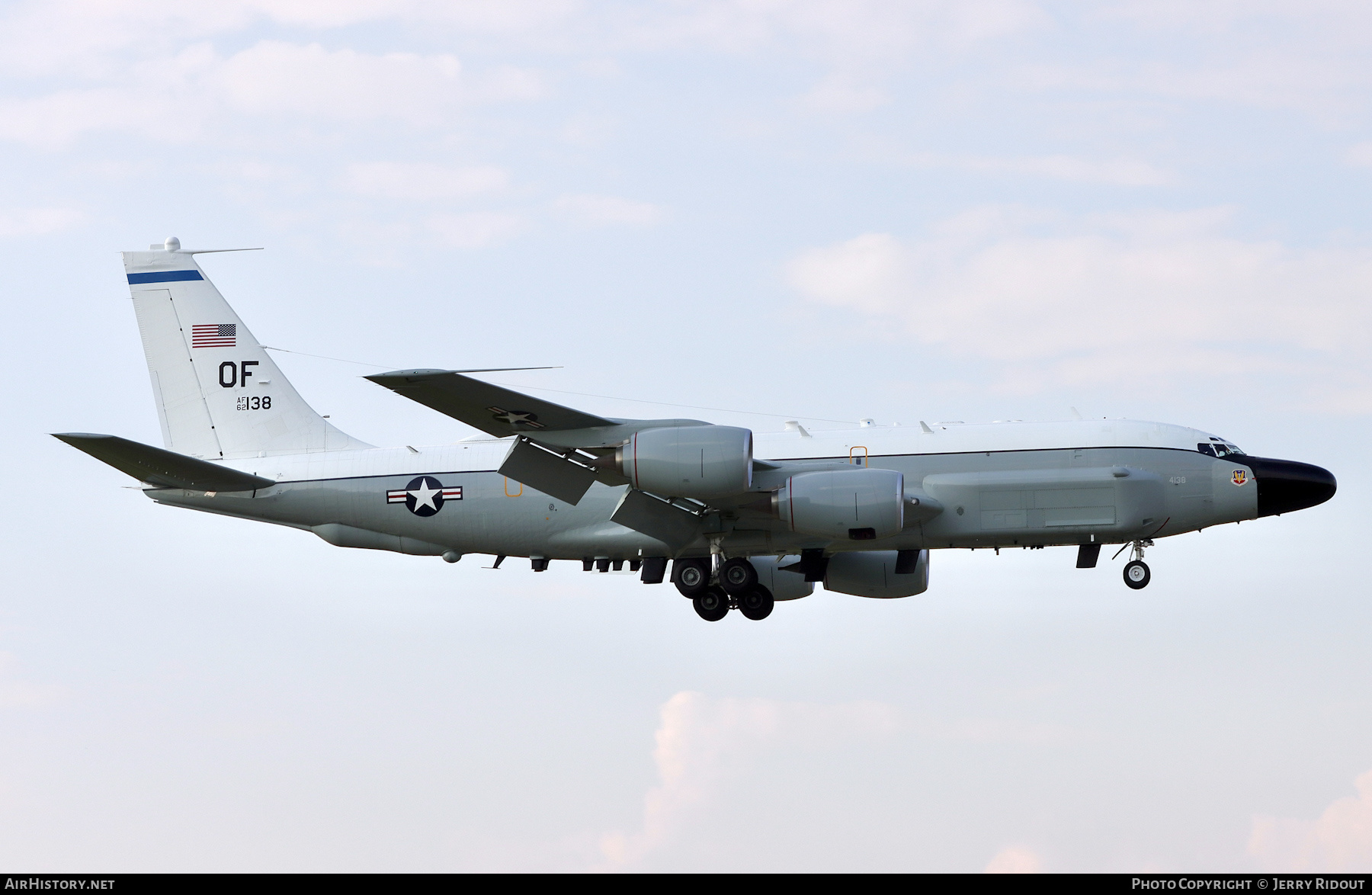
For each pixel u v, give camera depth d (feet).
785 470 328.90
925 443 331.98
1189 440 328.49
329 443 371.35
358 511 356.38
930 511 323.98
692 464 294.46
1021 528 324.39
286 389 376.07
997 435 330.95
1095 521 322.14
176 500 363.56
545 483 313.53
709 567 351.05
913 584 382.01
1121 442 326.65
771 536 334.65
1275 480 323.16
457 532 352.49
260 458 370.73
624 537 344.08
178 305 382.22
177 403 379.14
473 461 353.31
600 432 300.61
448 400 288.30
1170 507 323.78
